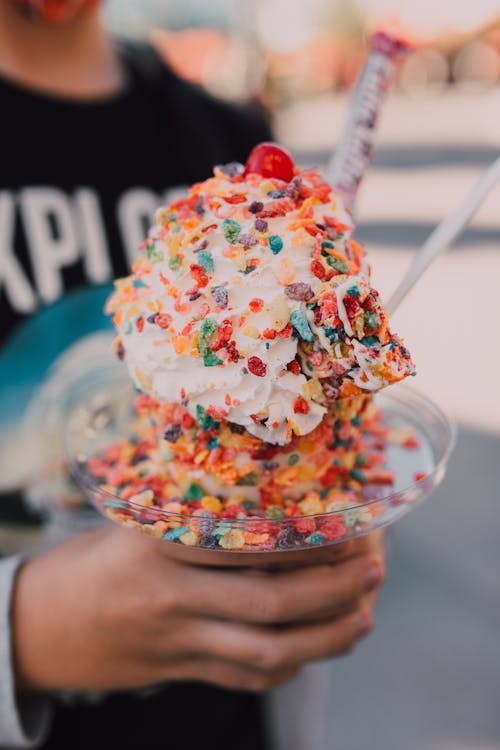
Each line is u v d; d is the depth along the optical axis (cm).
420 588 93
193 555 34
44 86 52
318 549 34
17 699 39
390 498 33
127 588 36
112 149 52
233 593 35
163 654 37
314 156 298
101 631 37
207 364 33
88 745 48
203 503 35
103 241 52
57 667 38
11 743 40
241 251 33
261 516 34
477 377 134
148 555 36
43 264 50
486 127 362
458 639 86
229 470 35
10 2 50
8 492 48
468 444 118
